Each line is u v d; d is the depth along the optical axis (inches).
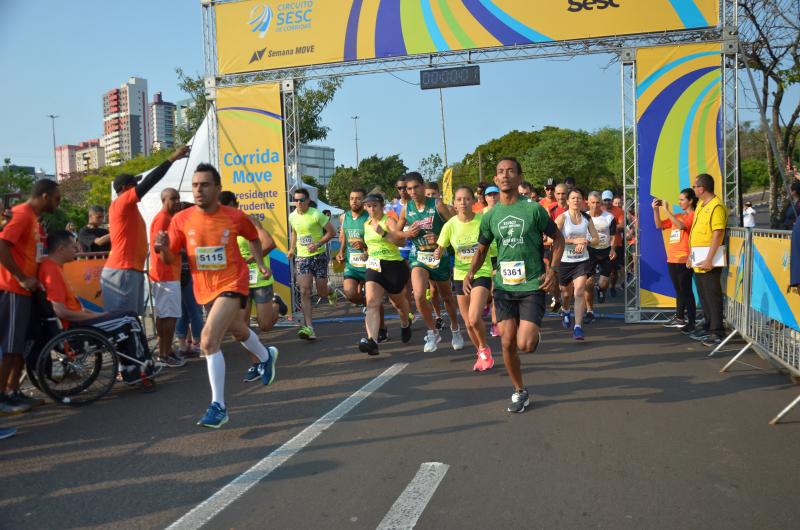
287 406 210.8
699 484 137.9
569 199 327.3
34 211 221.6
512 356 193.8
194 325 310.5
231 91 406.3
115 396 235.1
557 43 364.5
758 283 246.5
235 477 149.0
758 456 154.3
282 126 402.0
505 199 195.2
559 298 383.9
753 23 501.0
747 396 208.4
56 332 233.6
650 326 354.0
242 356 305.4
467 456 157.6
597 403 202.5
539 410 195.9
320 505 131.6
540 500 131.0
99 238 365.7
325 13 390.0
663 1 351.6
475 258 203.3
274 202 405.4
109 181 1552.7
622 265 493.7
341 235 386.9
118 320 235.9
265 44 397.4
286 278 406.3
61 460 166.2
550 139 2121.1
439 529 119.5
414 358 281.4
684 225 324.8
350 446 167.9
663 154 359.6
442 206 288.4
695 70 353.7
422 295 286.0
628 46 358.9
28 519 129.9
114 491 143.4
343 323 399.5
